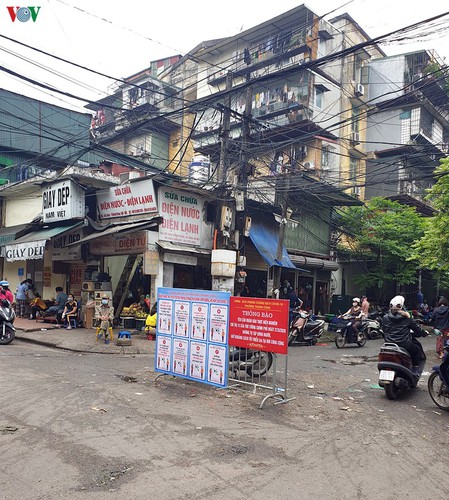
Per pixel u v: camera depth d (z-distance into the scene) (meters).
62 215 14.96
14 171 21.22
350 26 27.88
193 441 4.87
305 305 20.42
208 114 28.75
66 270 16.84
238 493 3.67
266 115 24.69
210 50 28.91
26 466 4.07
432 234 14.46
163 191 14.12
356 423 5.87
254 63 26.05
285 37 24.91
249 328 6.78
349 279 23.77
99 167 20.09
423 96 27.33
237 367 7.68
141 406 6.16
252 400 6.76
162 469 4.09
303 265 19.48
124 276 15.61
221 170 14.36
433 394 6.93
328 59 9.49
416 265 21.25
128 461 4.24
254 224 17.81
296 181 18.56
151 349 11.53
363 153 28.17
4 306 11.98
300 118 23.36
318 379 8.66
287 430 5.43
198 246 15.38
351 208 22.23
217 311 7.10
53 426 5.19
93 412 5.78
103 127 28.48
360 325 14.23
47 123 22.38
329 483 3.95
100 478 3.86
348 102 27.77
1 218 19.55
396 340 7.57
